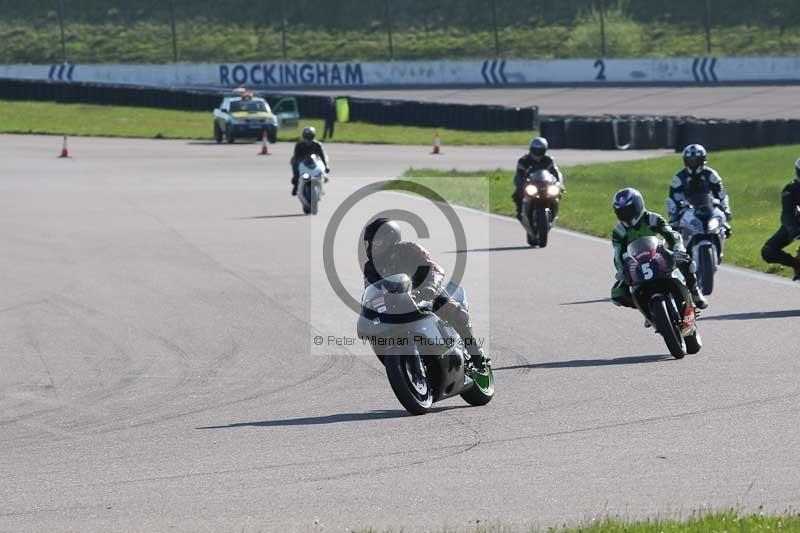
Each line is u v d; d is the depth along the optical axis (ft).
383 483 88.43
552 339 149.59
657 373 126.93
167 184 413.39
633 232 140.56
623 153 549.13
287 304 180.45
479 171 444.55
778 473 87.25
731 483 85.20
